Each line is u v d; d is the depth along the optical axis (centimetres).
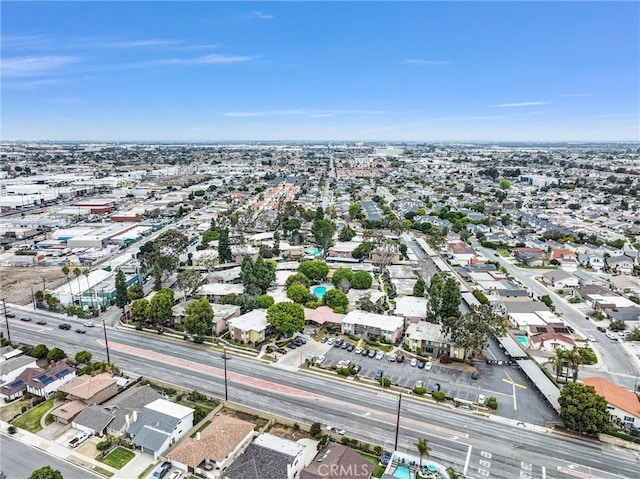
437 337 9788
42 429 7075
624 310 11694
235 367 9138
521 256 17050
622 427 7225
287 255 17100
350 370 8875
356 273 13512
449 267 16025
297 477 6122
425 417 7444
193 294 12825
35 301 12456
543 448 6694
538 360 9569
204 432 6750
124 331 10906
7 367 8512
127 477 6022
